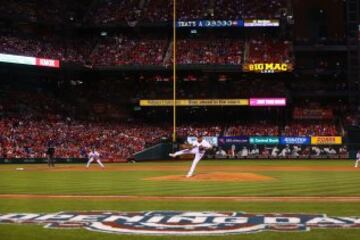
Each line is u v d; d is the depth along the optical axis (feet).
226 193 54.13
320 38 214.69
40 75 198.18
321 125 192.54
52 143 162.91
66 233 28.45
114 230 29.27
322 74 213.66
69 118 186.60
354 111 205.16
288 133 187.21
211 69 187.21
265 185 65.62
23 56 168.04
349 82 208.85
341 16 218.38
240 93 197.77
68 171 107.76
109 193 54.90
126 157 166.61
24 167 127.54
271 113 207.62
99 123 190.49
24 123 169.68
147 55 195.52
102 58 194.39
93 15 205.16
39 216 35.09
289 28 208.74
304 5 219.82
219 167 122.31
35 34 198.59
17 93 189.26
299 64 214.90
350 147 179.83
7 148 153.17
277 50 196.54
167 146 175.01
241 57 192.75
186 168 118.73
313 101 215.51
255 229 29.27
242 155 182.50
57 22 196.34
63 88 206.90
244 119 208.23
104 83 209.67
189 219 33.32
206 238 26.91
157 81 209.15
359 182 72.02
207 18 195.72
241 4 204.95
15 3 188.65
